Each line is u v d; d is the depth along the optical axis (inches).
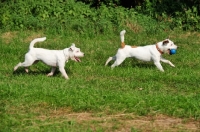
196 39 682.8
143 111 373.1
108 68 507.8
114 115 369.7
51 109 380.2
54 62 470.3
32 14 730.8
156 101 384.8
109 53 579.2
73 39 656.4
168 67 523.8
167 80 472.1
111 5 783.7
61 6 738.8
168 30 726.5
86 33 677.9
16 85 420.5
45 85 426.3
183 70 507.8
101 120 358.3
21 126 347.9
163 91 434.9
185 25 731.4
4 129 339.0
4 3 733.9
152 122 357.1
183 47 629.9
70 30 692.1
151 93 420.5
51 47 610.9
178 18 746.8
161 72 494.6
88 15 732.7
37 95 397.1
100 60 551.5
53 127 344.2
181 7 768.3
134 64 535.8
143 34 698.8
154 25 721.0
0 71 493.7
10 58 550.3
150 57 507.5
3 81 445.4
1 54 565.3
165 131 339.6
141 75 483.5
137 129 342.0
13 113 370.6
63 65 470.0
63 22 709.9
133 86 446.0
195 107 374.6
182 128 346.0
